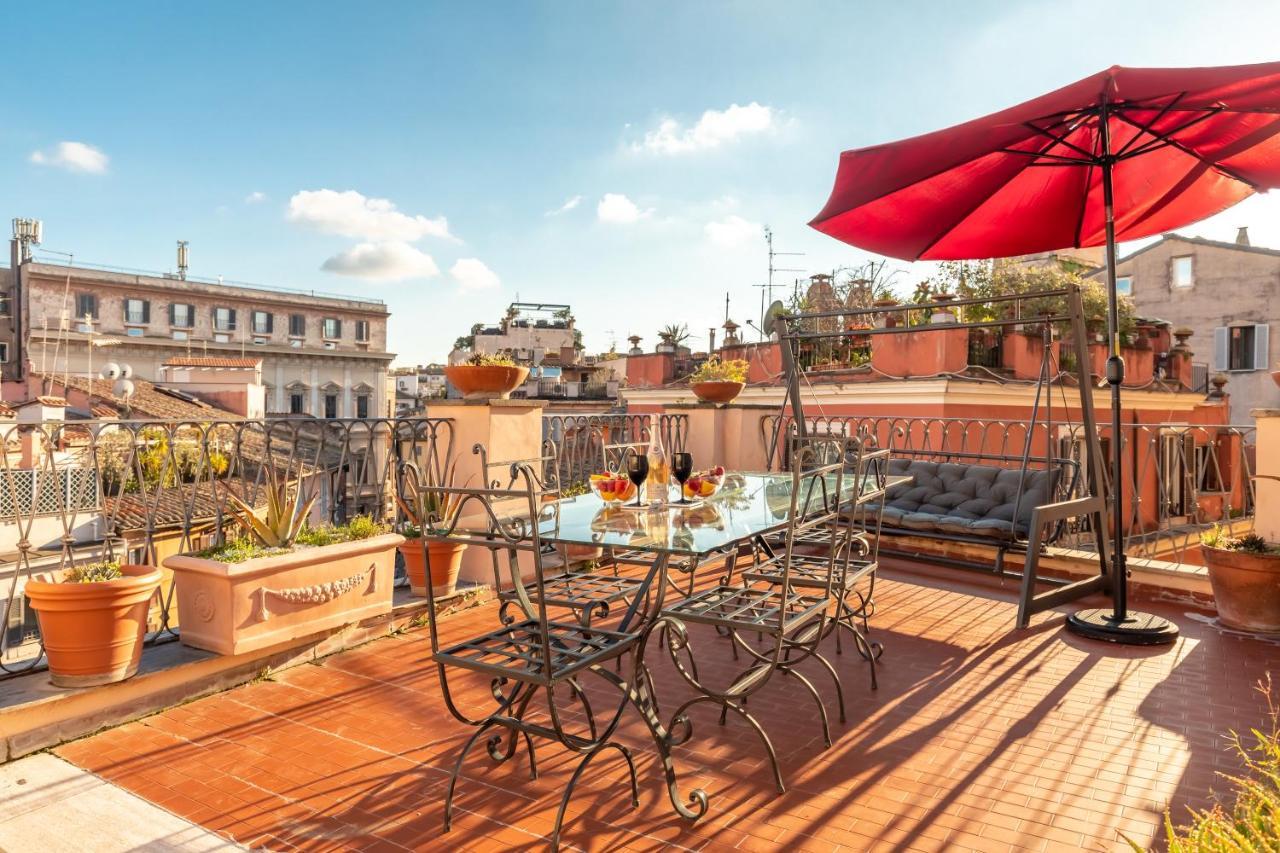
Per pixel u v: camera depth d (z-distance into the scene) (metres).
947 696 3.51
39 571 3.43
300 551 3.71
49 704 2.97
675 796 2.47
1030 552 4.56
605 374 35.50
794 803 2.57
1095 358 12.51
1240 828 1.66
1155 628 4.27
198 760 2.89
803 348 14.01
